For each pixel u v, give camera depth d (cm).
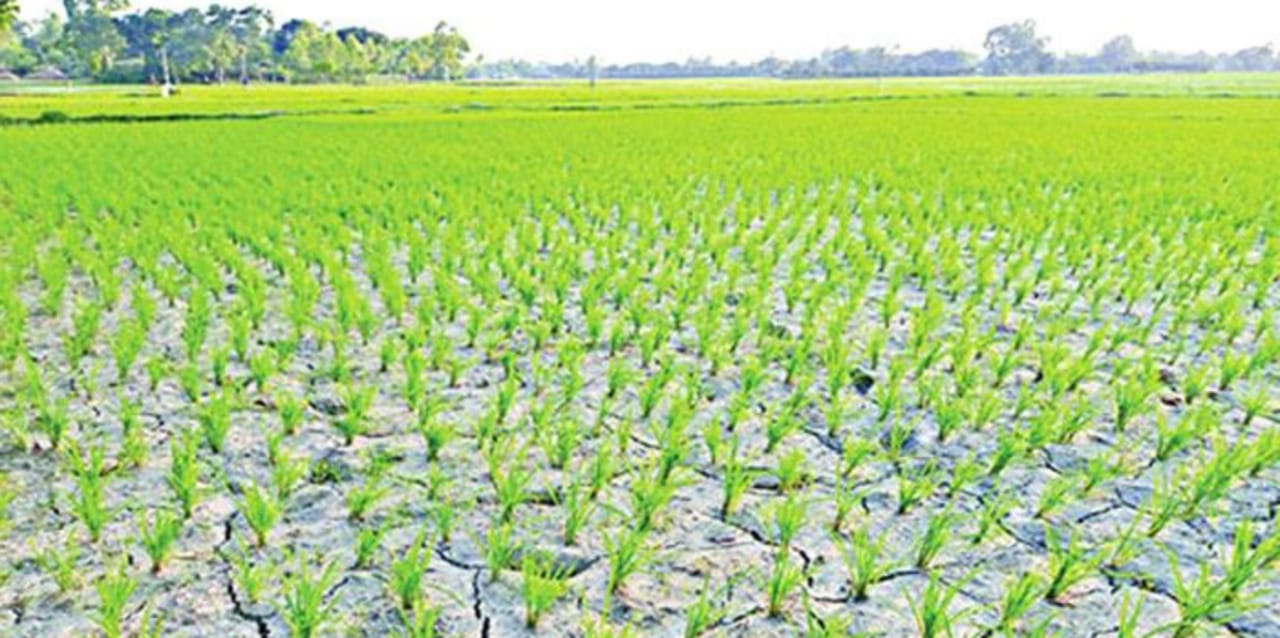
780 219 1040
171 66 11562
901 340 622
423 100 4881
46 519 368
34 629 301
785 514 343
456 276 800
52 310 661
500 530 351
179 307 690
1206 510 383
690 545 357
